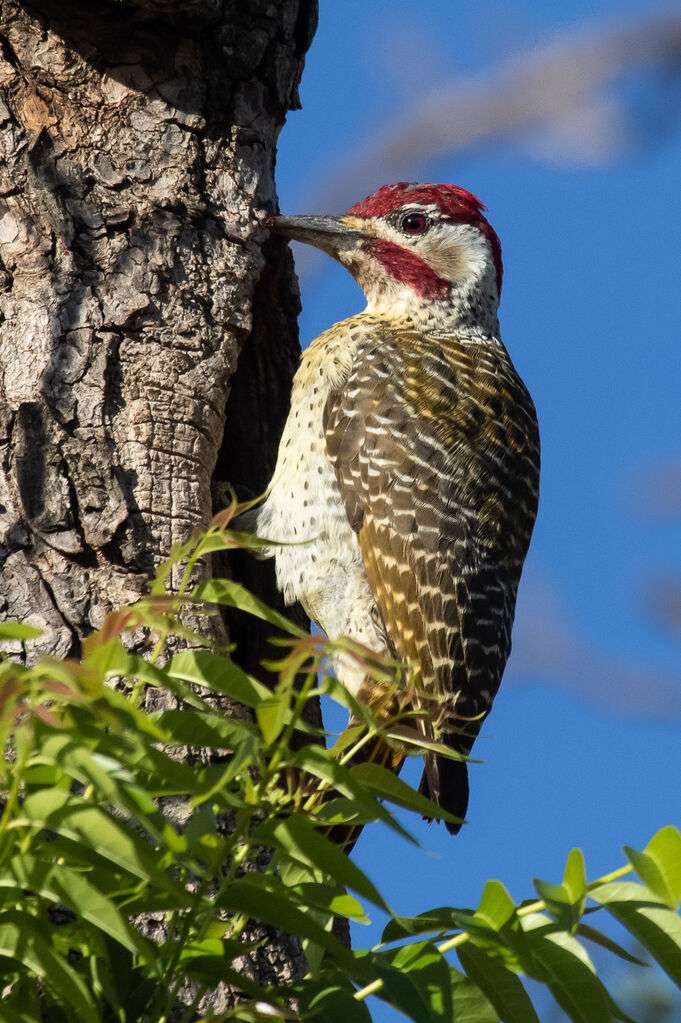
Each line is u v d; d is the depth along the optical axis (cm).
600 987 435
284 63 906
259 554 952
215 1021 459
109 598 714
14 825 383
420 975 450
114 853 377
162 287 806
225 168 857
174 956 443
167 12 833
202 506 766
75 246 796
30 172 798
